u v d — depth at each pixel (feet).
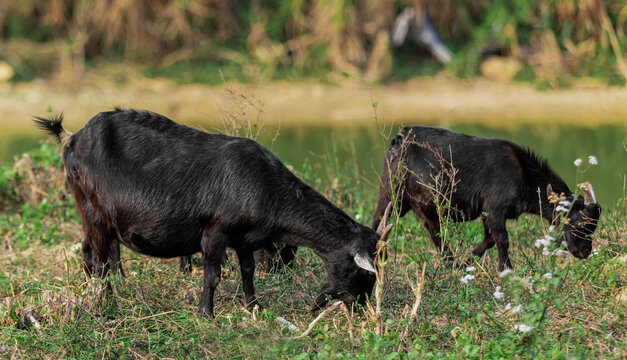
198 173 69.62
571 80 253.85
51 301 71.36
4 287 81.35
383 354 61.31
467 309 70.28
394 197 82.28
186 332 67.26
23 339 65.31
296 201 70.38
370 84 253.44
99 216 71.41
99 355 63.57
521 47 270.46
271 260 82.99
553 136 188.85
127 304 74.23
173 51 272.92
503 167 85.76
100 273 73.00
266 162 70.90
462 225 85.40
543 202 86.63
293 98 239.50
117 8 263.08
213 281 70.74
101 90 241.35
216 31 276.21
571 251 84.79
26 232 104.06
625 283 77.71
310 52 265.95
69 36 267.39
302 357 60.95
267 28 273.95
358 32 267.18
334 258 70.79
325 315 73.26
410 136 88.58
